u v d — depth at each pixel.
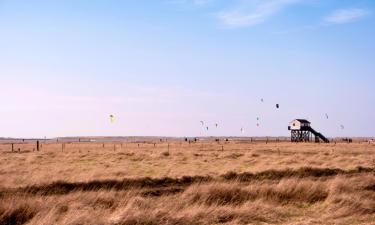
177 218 12.99
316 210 15.54
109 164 37.25
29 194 19.08
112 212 14.62
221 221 13.48
